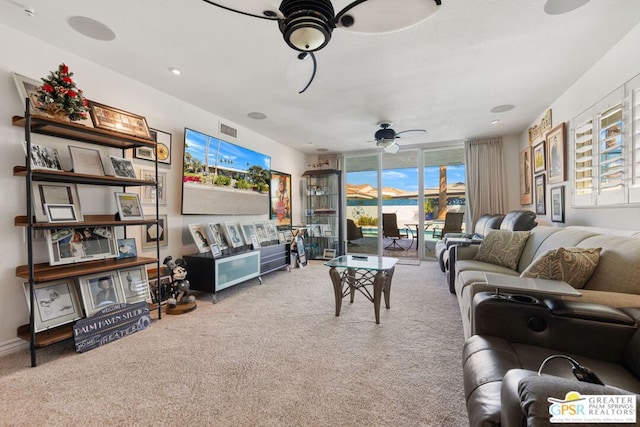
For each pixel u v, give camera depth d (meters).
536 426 0.58
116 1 1.85
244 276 3.79
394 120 4.29
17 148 2.18
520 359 1.14
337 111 3.90
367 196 6.54
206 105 3.68
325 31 1.47
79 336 2.11
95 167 2.50
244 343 2.25
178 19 2.03
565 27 2.12
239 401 1.56
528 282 1.49
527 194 4.59
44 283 2.18
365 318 2.76
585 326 1.20
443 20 2.02
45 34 2.22
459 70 2.76
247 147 4.72
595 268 1.62
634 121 2.15
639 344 1.06
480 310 1.37
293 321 2.69
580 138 2.92
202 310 3.02
